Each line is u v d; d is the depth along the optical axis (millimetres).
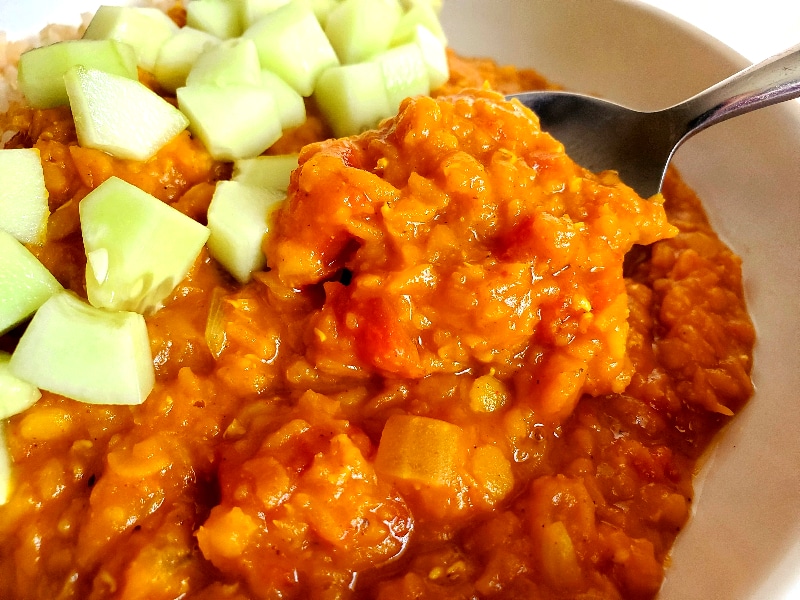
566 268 80
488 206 80
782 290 87
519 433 78
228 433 77
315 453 72
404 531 73
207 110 98
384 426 76
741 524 68
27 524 73
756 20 148
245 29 121
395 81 115
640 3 116
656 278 98
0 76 115
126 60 101
